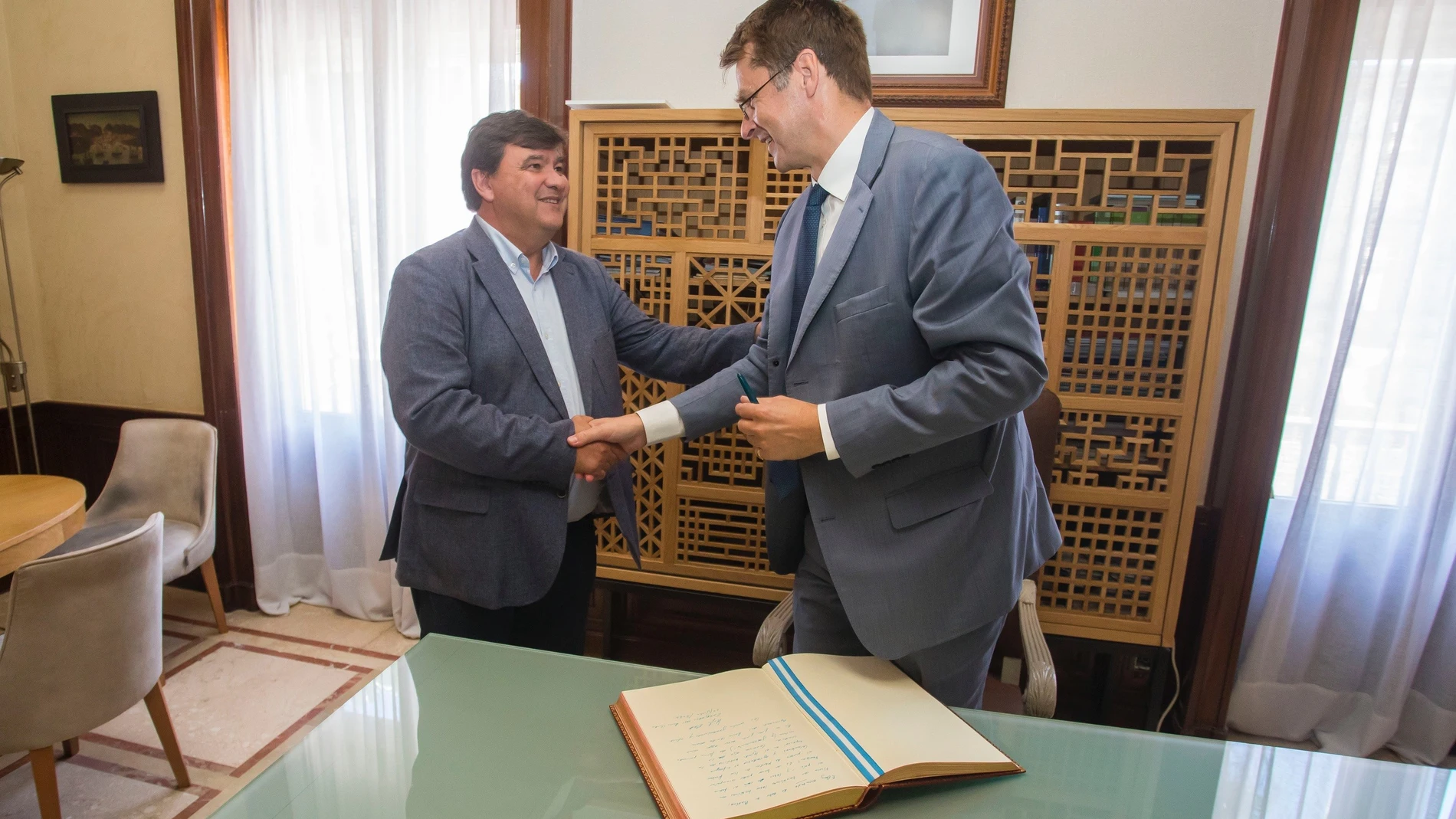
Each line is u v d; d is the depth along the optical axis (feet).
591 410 4.68
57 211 8.53
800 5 3.03
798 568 3.93
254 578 8.59
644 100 6.68
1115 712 6.80
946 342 2.72
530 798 2.25
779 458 2.97
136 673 5.06
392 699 2.76
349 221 7.51
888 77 6.08
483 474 4.16
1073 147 5.32
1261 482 5.77
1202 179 5.16
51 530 5.79
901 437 2.74
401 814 2.17
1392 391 5.82
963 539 3.05
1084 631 5.65
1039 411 4.91
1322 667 6.35
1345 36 5.10
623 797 2.27
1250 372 5.72
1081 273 5.21
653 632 7.52
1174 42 5.76
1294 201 5.37
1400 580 6.00
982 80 5.93
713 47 6.48
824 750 2.39
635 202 5.94
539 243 4.57
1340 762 2.58
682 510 6.18
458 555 4.30
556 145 4.34
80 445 9.04
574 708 2.73
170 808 5.45
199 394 8.57
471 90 7.12
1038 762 2.50
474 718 2.66
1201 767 2.52
